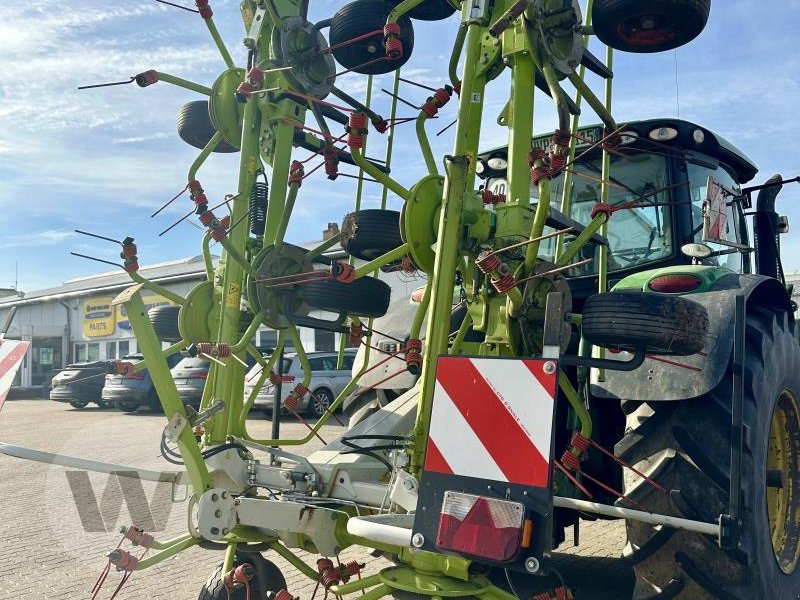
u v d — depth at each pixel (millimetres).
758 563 2857
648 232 4238
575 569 4473
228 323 3301
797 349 3578
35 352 27766
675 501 2863
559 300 2203
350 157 3637
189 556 4766
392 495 2609
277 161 3459
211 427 3225
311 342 18000
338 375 13492
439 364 2324
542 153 2775
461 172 2719
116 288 22578
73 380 16734
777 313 3480
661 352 2584
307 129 3416
